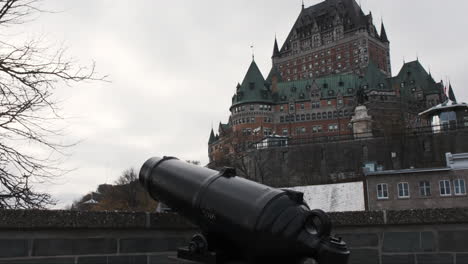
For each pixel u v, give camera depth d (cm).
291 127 12206
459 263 491
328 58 15362
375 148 7325
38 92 867
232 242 346
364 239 515
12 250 425
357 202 3891
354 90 12144
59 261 445
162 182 414
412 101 11688
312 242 293
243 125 12194
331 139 7656
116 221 470
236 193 349
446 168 4206
